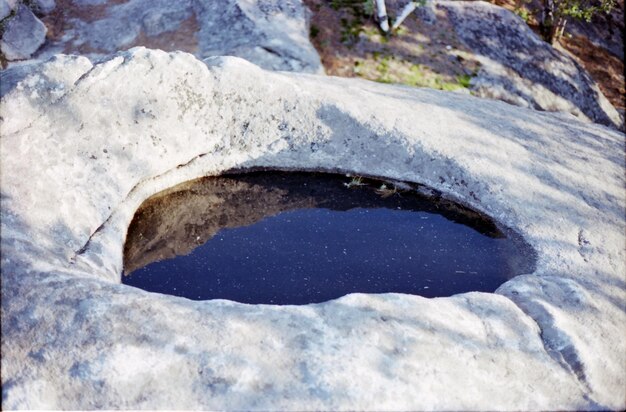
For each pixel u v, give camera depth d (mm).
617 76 13266
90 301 3822
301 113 6762
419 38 10242
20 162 4898
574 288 4980
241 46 8953
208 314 3898
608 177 7129
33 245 4410
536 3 13875
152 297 3977
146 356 3561
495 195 6363
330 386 3551
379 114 6953
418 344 3947
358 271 5461
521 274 5484
